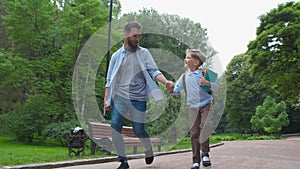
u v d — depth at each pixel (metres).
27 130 12.77
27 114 12.88
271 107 32.41
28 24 14.21
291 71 18.86
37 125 12.80
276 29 18.33
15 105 14.31
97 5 13.70
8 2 14.20
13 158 5.26
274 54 18.81
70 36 14.00
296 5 19.39
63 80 14.26
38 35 13.97
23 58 14.34
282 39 18.31
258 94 37.59
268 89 36.91
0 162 4.58
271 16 19.33
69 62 13.85
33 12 14.18
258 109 33.06
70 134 6.15
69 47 13.58
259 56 19.16
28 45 14.62
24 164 4.40
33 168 4.14
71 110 13.31
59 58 14.32
